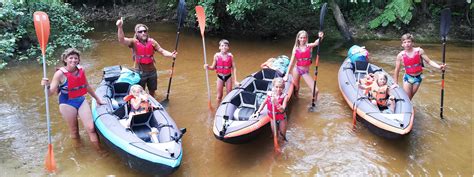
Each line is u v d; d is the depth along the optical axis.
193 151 5.10
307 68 6.31
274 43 10.04
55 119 5.82
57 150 5.01
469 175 4.52
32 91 6.82
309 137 5.43
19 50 8.58
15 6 8.52
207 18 9.68
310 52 6.23
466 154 4.94
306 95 6.86
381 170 4.67
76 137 5.20
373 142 5.29
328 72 7.93
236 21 10.76
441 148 5.09
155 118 5.08
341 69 7.05
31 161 4.77
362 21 10.66
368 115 5.27
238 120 5.30
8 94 6.69
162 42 10.02
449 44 9.56
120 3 13.65
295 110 6.25
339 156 4.97
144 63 6.10
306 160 4.89
